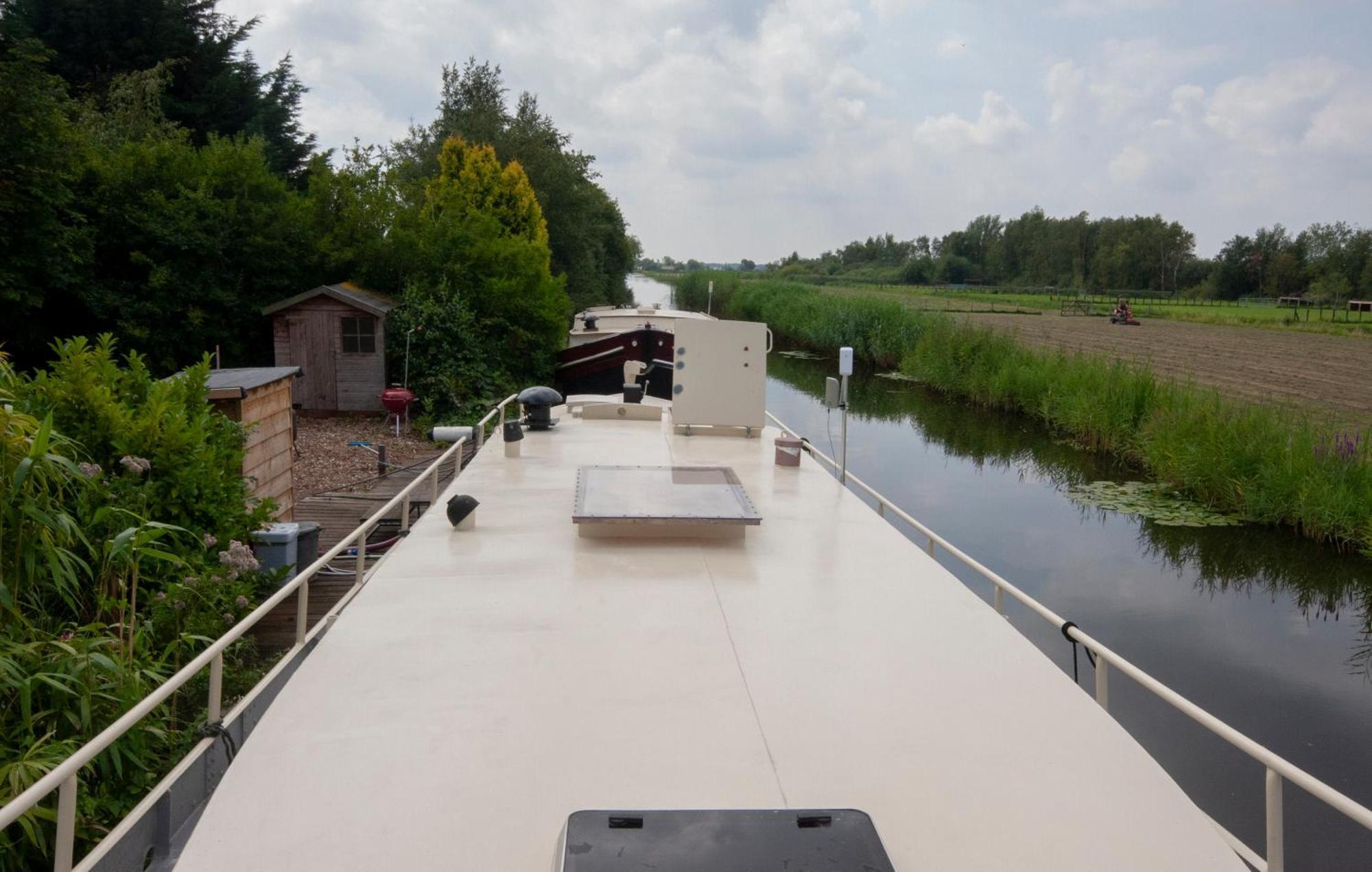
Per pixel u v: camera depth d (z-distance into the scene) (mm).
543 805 2334
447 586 3869
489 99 37688
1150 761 2598
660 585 3941
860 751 2623
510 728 2703
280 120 34500
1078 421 16750
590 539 4559
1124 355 26609
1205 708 6898
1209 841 2236
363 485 11336
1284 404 17594
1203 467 12602
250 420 8359
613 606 3682
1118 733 2748
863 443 17062
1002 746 2662
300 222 18188
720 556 4371
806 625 3539
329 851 2143
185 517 5953
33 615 4828
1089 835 2256
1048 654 7859
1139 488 13445
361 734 2652
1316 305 59375
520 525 4789
